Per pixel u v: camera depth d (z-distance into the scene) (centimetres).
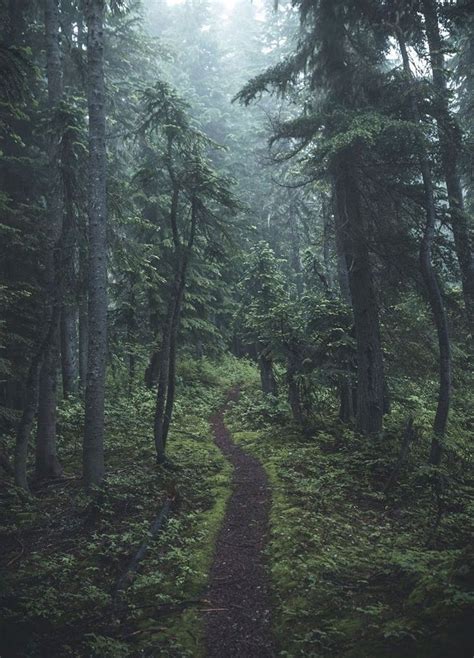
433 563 669
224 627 612
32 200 1806
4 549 869
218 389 2531
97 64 1170
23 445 1165
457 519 888
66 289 1306
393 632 508
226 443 1627
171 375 1338
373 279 1489
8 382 1678
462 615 500
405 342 1559
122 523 958
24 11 1734
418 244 1346
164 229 2241
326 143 1191
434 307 1184
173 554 792
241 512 994
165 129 1306
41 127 1259
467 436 1415
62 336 1912
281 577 704
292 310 1714
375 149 1280
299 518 903
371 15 1316
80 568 784
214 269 2486
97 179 1155
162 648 565
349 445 1338
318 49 1429
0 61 830
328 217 1534
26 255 1569
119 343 2027
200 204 1377
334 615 600
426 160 1249
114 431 1628
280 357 1669
